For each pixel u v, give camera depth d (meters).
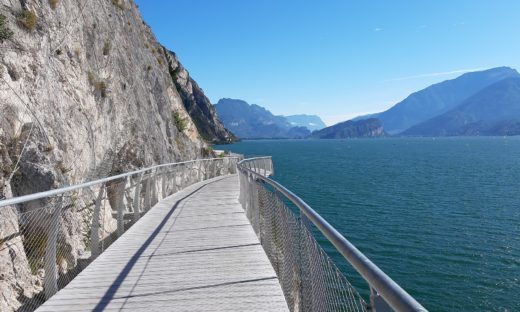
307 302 3.53
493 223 25.08
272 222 6.36
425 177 52.94
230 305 4.92
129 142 18.09
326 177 52.12
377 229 23.12
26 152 9.29
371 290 1.86
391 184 44.66
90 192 11.91
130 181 16.39
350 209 29.34
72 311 4.81
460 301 14.12
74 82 13.37
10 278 6.66
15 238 7.18
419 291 14.81
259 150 159.38
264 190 7.29
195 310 4.79
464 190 40.56
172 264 6.74
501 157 101.38
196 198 15.52
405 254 18.67
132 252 7.57
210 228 9.69
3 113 8.99
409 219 26.00
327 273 2.74
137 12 31.66
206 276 6.05
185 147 31.48
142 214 12.70
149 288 5.60
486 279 15.92
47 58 11.84
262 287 5.50
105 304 5.03
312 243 3.28
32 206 8.67
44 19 12.23
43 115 10.63
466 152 130.50
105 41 18.03
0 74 9.24
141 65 24.50
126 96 19.11
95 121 14.47
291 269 4.53
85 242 10.09
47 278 5.80
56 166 10.19
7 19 10.15
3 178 8.14
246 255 7.15
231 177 27.94
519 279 15.91
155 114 24.44
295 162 85.75
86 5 16.81
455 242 20.72
